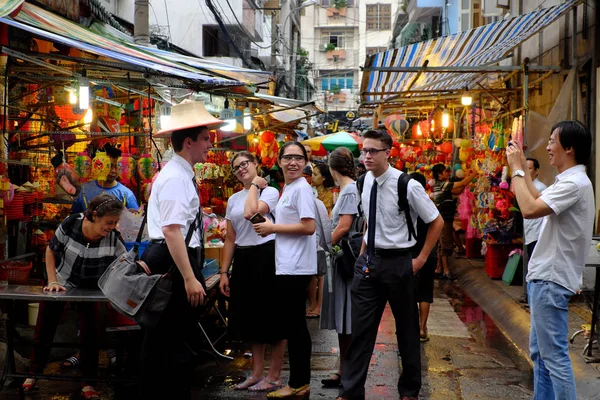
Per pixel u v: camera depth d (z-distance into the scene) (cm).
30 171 712
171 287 381
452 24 2009
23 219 637
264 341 494
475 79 1181
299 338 486
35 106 677
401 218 441
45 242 674
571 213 373
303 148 500
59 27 618
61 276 460
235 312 506
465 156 1128
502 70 823
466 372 560
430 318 779
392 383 531
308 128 1922
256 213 482
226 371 554
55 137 720
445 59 883
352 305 455
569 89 848
